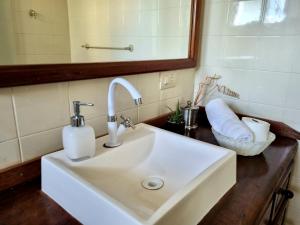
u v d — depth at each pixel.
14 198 0.66
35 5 0.76
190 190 0.55
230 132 0.96
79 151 0.69
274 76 1.13
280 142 1.10
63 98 0.78
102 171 0.76
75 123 0.70
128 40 1.04
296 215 1.23
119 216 0.49
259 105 1.20
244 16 1.14
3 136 0.67
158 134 0.95
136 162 0.89
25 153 0.73
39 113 0.73
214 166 0.66
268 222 0.86
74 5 0.86
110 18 0.99
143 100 1.07
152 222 0.46
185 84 1.31
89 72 0.79
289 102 1.11
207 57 1.31
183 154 0.87
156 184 0.81
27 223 0.57
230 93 1.28
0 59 0.66
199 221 0.59
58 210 0.62
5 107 0.65
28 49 0.73
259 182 0.77
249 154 0.95
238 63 1.21
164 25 1.17
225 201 0.67
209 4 1.23
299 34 1.02
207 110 1.12
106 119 0.93
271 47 1.10
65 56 0.82
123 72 0.91
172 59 1.18
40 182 0.74
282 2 1.03
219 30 1.23
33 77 0.66
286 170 0.92
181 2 1.20
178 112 1.19
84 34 0.90
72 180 0.59
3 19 0.70
